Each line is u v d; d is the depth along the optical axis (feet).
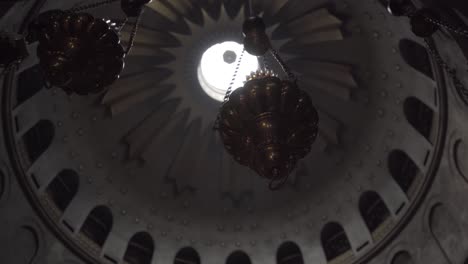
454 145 38.52
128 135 52.37
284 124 26.16
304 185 54.19
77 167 48.29
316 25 47.57
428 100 41.50
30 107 41.83
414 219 43.34
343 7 45.32
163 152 54.34
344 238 50.34
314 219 52.90
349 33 46.70
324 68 50.70
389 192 47.16
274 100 26.35
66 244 43.98
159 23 48.78
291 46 50.14
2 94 37.04
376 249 45.83
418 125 44.39
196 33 50.19
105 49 25.09
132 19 46.29
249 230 54.49
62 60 24.07
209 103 54.39
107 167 50.98
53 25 24.23
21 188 40.57
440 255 39.75
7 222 38.68
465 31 23.36
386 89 46.80
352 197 50.85
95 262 45.60
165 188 54.13
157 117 53.62
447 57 33.94
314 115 27.66
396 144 46.96
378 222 47.62
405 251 43.75
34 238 41.34
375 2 40.88
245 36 31.76
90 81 25.64
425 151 42.86
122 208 51.26
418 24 25.13
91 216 49.24
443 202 40.32
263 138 25.76
